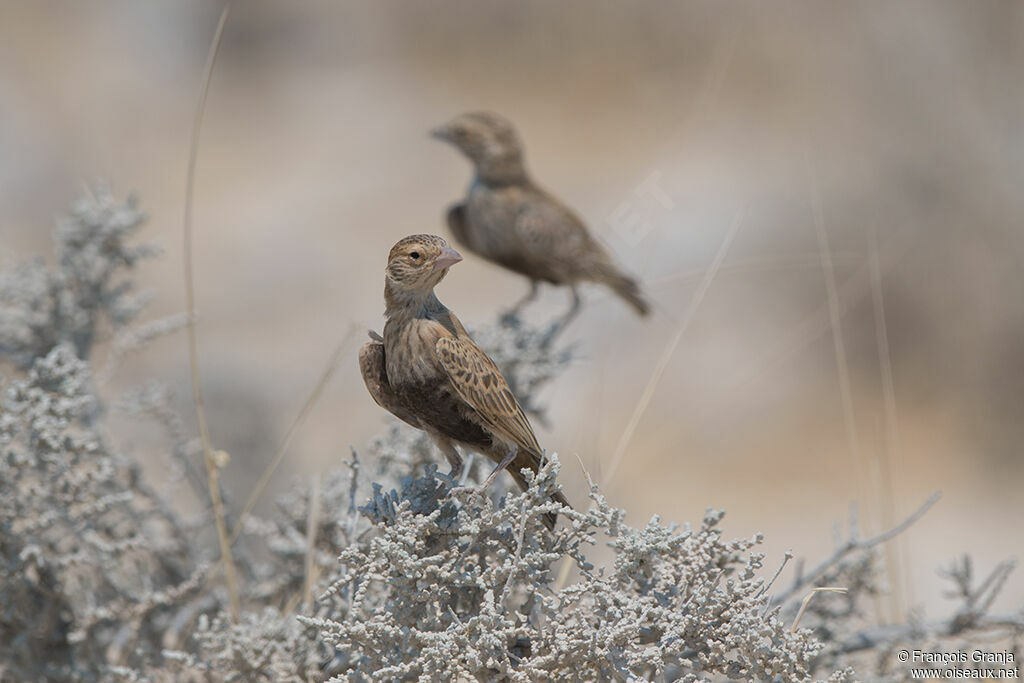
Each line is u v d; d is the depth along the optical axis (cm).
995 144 2000
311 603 613
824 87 2177
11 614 655
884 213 1970
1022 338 1850
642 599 476
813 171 1095
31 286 868
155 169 2578
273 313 1925
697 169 2292
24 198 2148
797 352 1817
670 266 1828
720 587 505
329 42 3416
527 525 498
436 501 541
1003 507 1587
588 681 466
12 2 2917
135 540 663
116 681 655
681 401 1678
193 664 581
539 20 2978
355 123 2945
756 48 2408
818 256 896
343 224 2391
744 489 1627
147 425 1103
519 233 1164
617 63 2853
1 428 614
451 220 1234
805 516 1570
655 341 1730
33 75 2662
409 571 481
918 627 664
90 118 2631
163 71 3036
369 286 2086
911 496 1622
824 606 693
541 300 1488
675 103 2691
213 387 1242
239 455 1113
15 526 635
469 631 468
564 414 1399
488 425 566
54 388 646
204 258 2177
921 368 1870
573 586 474
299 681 573
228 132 2872
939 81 2050
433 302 587
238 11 3212
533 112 2872
